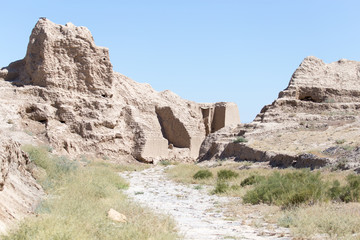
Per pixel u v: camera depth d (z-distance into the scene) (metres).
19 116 47.81
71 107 52.12
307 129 46.12
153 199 20.61
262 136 46.88
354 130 40.78
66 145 48.81
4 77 54.22
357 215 12.73
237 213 15.91
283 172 29.31
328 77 56.78
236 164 39.41
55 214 10.78
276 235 11.42
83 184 17.61
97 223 10.88
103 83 55.72
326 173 26.62
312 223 11.96
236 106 73.38
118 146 53.72
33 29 54.34
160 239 10.05
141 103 62.69
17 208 11.04
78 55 54.22
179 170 38.19
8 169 12.39
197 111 71.06
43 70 51.81
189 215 15.76
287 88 56.97
